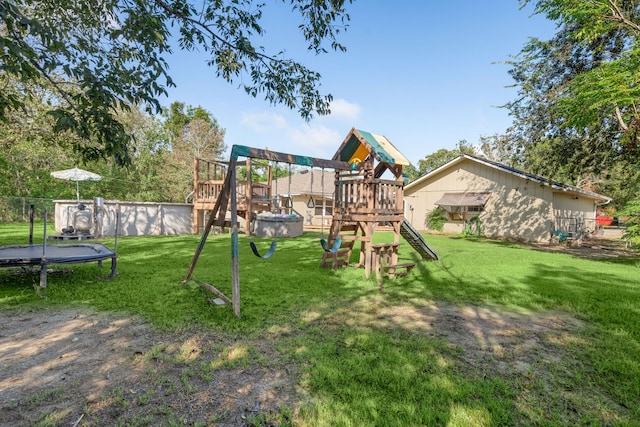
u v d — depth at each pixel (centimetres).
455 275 747
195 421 216
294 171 2984
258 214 1647
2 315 419
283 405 237
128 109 310
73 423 211
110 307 454
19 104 291
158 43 325
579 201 2031
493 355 335
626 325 433
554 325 430
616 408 246
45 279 529
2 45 237
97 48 343
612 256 1203
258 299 509
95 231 1328
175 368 288
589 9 784
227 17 475
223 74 534
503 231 1747
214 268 757
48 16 362
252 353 319
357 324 414
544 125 1264
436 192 2056
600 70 748
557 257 1102
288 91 548
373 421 219
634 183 1320
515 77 1323
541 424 222
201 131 2978
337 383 267
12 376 271
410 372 287
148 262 821
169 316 419
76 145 305
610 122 1068
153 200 2700
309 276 691
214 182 1498
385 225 829
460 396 251
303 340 354
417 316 455
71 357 306
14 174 1900
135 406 232
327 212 2341
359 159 852
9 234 1284
